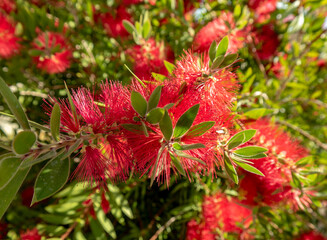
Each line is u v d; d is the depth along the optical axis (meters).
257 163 0.30
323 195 0.33
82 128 0.21
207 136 0.21
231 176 0.22
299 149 0.32
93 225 0.35
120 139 0.22
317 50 0.59
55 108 0.17
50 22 0.44
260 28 0.53
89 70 0.48
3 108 0.47
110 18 0.47
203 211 0.45
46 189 0.17
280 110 0.55
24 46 0.44
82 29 0.51
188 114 0.18
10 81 0.48
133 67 0.40
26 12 0.42
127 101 0.21
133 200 0.47
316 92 0.52
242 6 0.49
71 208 0.35
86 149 0.21
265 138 0.31
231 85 0.24
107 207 0.38
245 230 0.44
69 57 0.46
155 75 0.26
